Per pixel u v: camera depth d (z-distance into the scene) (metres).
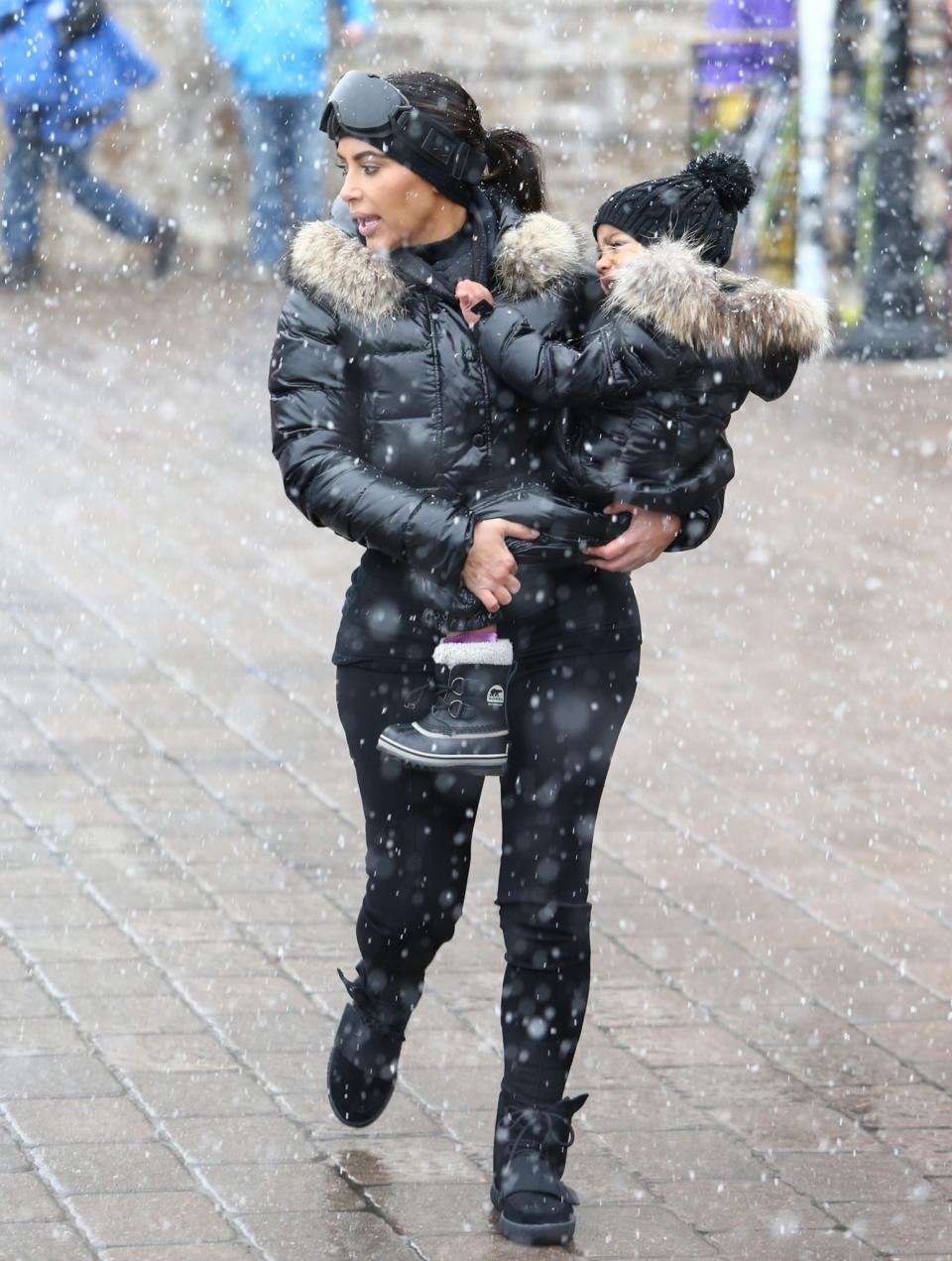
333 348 5.64
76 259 25.56
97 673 10.88
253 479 15.35
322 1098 6.48
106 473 15.31
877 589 12.94
